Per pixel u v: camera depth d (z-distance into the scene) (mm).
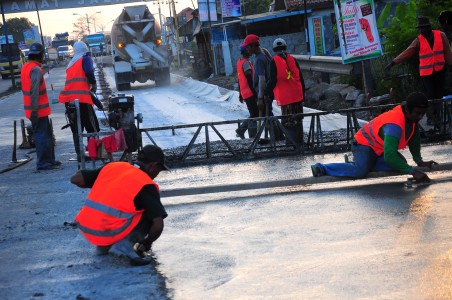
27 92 10609
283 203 7195
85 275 5188
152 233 5375
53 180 9727
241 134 12086
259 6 53438
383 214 6309
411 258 4953
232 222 6574
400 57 11430
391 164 7305
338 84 18328
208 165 10016
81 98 10820
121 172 5555
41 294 4805
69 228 6848
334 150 10336
